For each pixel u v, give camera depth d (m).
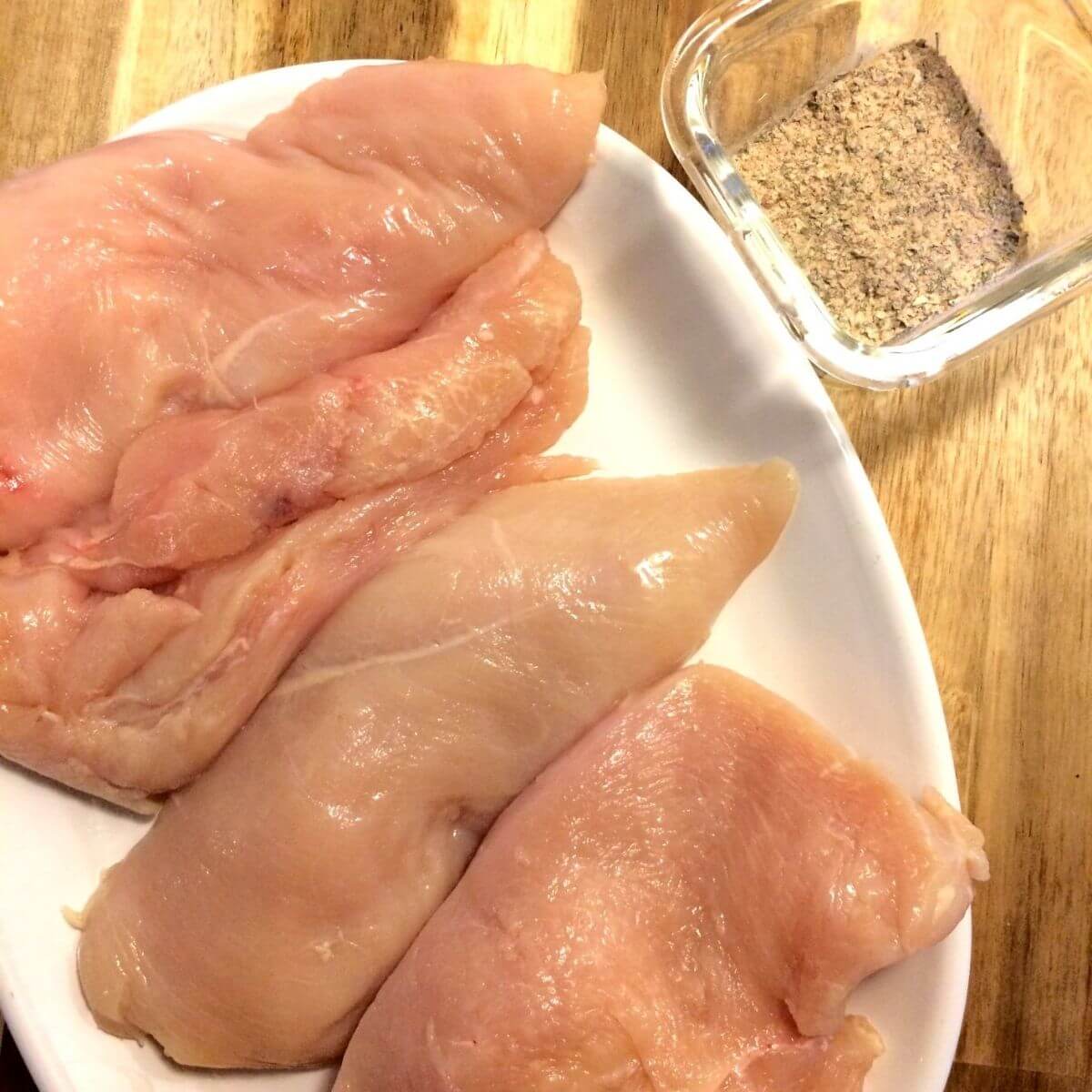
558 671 0.24
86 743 0.25
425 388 0.24
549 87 0.25
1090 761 0.28
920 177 0.29
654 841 0.24
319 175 0.26
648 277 0.27
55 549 0.25
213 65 0.30
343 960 0.24
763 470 0.25
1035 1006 0.28
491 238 0.26
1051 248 0.29
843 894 0.23
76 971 0.25
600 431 0.28
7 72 0.30
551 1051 0.22
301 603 0.24
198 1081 0.26
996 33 0.30
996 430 0.29
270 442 0.24
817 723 0.25
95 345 0.25
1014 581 0.29
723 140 0.30
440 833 0.25
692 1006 0.23
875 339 0.29
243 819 0.24
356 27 0.30
